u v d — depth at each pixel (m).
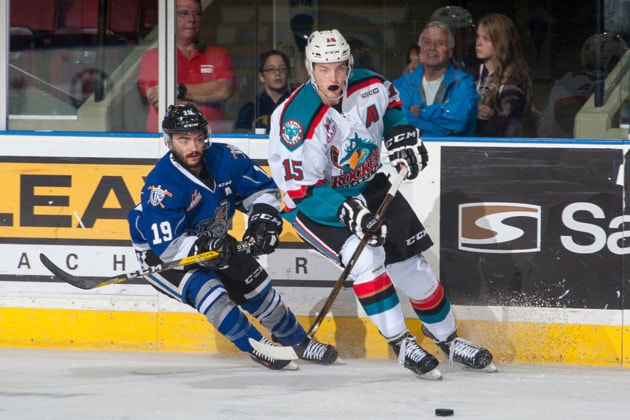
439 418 10.04
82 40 14.70
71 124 14.71
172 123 11.81
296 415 10.10
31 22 14.64
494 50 14.30
